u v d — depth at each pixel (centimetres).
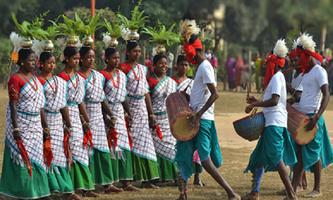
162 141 2058
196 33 1773
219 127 3678
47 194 1727
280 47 1742
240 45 1798
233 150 2848
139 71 1994
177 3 1988
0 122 3466
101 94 1894
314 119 1823
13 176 1709
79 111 1850
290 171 2073
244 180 2186
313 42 1873
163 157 2064
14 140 1700
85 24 1977
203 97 1748
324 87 1844
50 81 1753
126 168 1973
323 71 1858
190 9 1858
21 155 1692
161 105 2050
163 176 2067
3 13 2823
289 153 1791
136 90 1986
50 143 1741
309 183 2161
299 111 1856
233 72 6278
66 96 1789
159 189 2028
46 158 1736
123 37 1992
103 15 3272
